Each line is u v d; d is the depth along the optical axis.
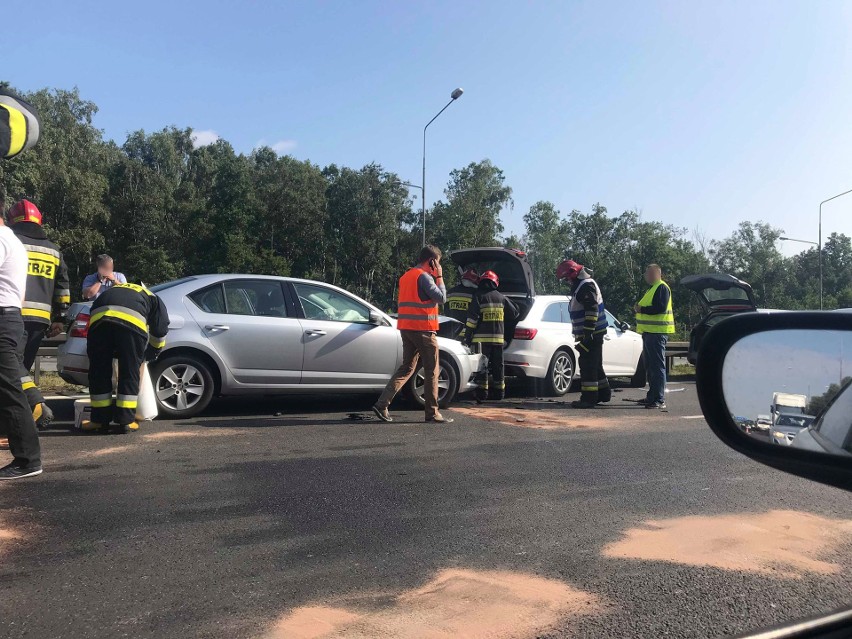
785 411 2.05
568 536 3.96
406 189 80.81
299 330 7.90
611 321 12.36
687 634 2.80
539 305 10.80
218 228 75.12
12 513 4.18
